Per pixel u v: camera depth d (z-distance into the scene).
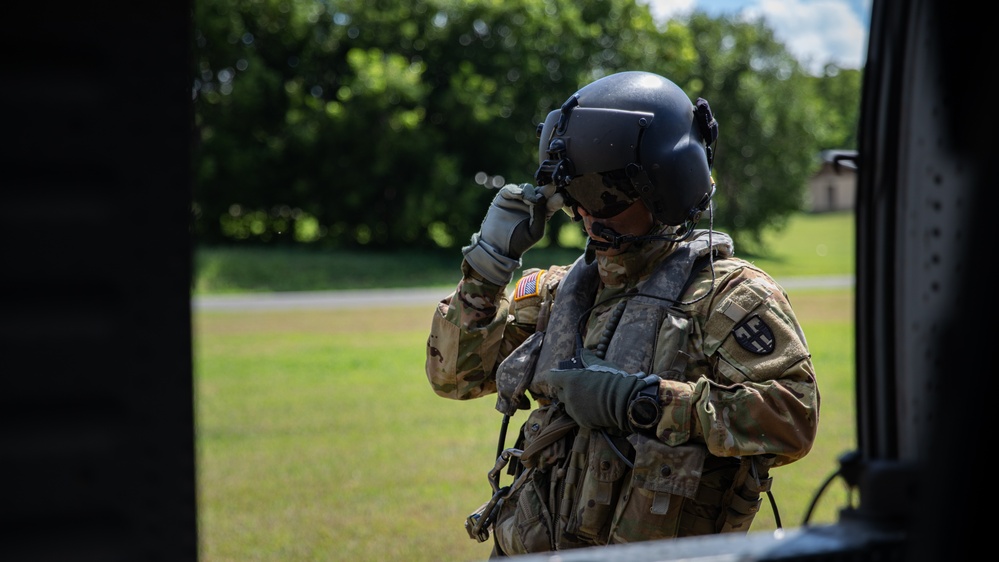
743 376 2.06
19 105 0.84
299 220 43.88
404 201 40.88
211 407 8.99
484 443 7.42
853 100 68.88
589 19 44.97
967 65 1.14
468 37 43.22
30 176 0.85
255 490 5.99
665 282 2.20
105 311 0.88
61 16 0.85
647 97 2.15
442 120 43.06
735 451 1.99
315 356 12.76
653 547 1.15
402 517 5.38
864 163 1.29
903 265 1.24
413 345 14.07
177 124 0.90
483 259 2.34
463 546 4.84
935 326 1.19
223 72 40.22
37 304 0.86
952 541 1.14
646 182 2.12
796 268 38.25
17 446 0.86
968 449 1.13
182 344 0.91
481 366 2.48
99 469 0.89
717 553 1.13
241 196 40.25
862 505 1.23
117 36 0.87
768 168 50.72
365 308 21.94
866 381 1.30
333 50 42.06
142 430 0.90
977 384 1.12
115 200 0.88
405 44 43.12
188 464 0.92
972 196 1.13
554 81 43.38
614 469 2.10
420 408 8.97
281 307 22.41
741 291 2.13
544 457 2.24
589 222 2.25
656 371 2.13
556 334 2.31
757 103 49.97
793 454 2.04
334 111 38.91
